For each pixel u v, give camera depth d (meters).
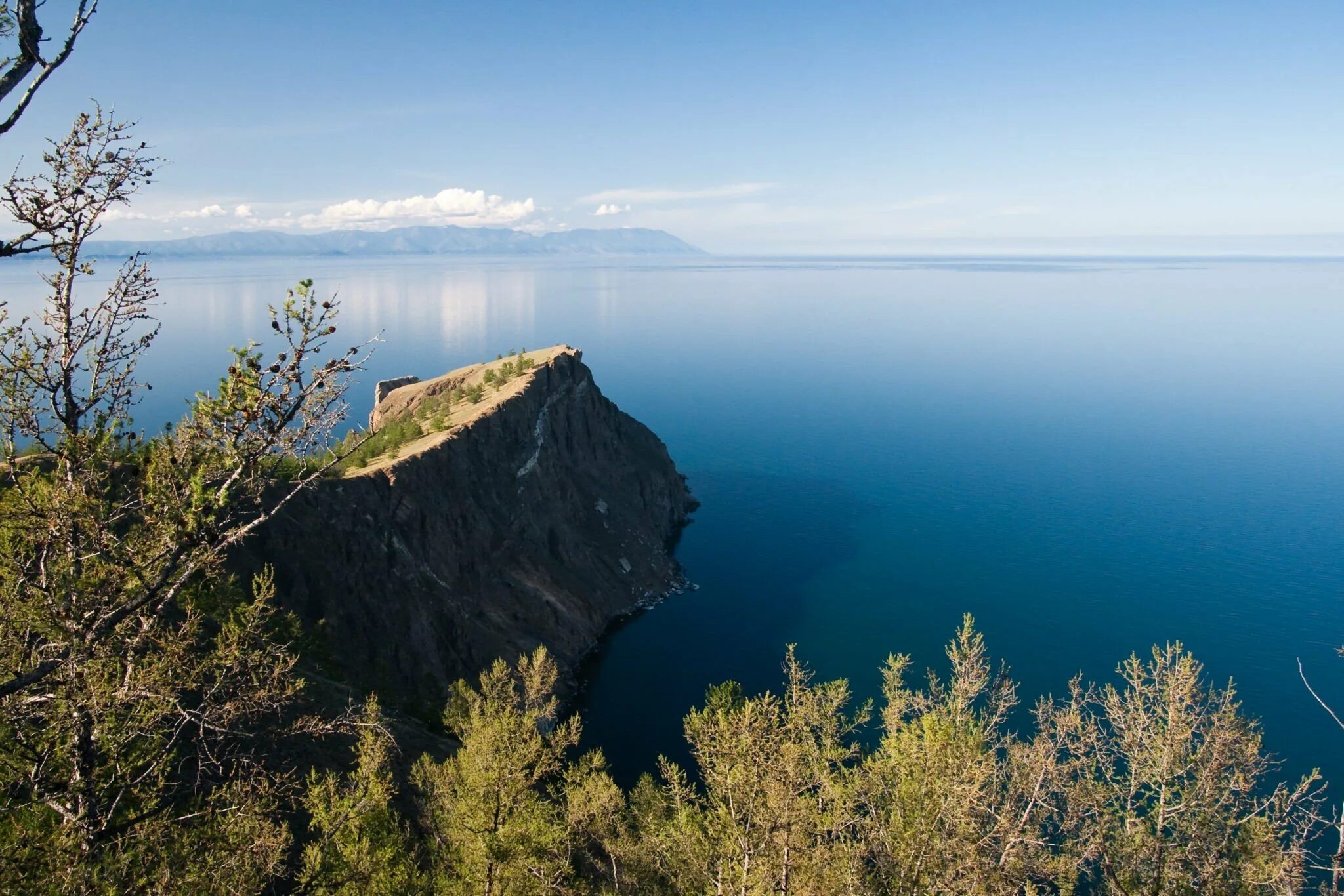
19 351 14.62
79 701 14.38
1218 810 34.16
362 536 91.00
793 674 32.59
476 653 94.06
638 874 35.62
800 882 26.33
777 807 24.42
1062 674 98.81
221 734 19.20
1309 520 162.38
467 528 107.38
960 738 28.89
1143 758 35.78
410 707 73.06
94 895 15.10
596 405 162.62
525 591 109.25
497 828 25.30
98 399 15.41
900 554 144.38
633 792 42.81
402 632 88.19
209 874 17.28
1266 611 118.44
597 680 100.31
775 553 146.25
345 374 14.37
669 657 106.38
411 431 121.75
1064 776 38.00
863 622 115.94
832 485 193.00
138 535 16.05
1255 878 31.14
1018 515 167.62
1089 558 141.62
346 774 39.31
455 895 25.58
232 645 18.83
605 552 130.88
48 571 15.59
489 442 121.81
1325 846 50.97
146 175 15.18
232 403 13.38
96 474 15.62
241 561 78.31
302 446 14.10
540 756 27.47
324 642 67.50
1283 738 82.56
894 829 27.83
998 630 112.31
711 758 29.02
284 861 24.78
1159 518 164.50
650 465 168.25
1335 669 100.25
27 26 13.26
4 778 16.08
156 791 17.84
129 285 15.55
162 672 16.67
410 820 36.94
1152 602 122.00
